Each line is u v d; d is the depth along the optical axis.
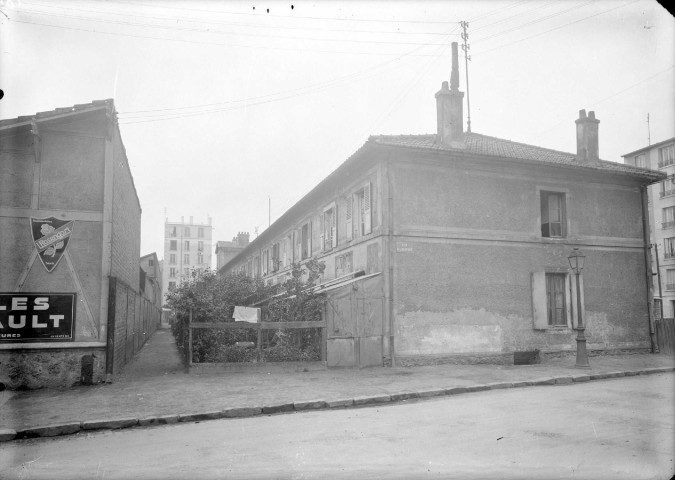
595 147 17.89
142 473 5.58
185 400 9.48
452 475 5.27
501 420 7.70
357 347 13.66
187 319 14.41
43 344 11.12
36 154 11.48
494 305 15.16
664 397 9.58
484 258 15.22
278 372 12.92
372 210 15.17
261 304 17.66
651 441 6.37
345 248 17.19
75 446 6.91
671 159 34.66
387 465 5.64
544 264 15.94
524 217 15.86
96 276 11.66
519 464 5.57
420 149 14.33
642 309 17.20
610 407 8.58
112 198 11.99
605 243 16.91
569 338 15.94
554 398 9.57
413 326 14.29
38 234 11.42
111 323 11.63
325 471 5.47
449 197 15.08
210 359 13.26
